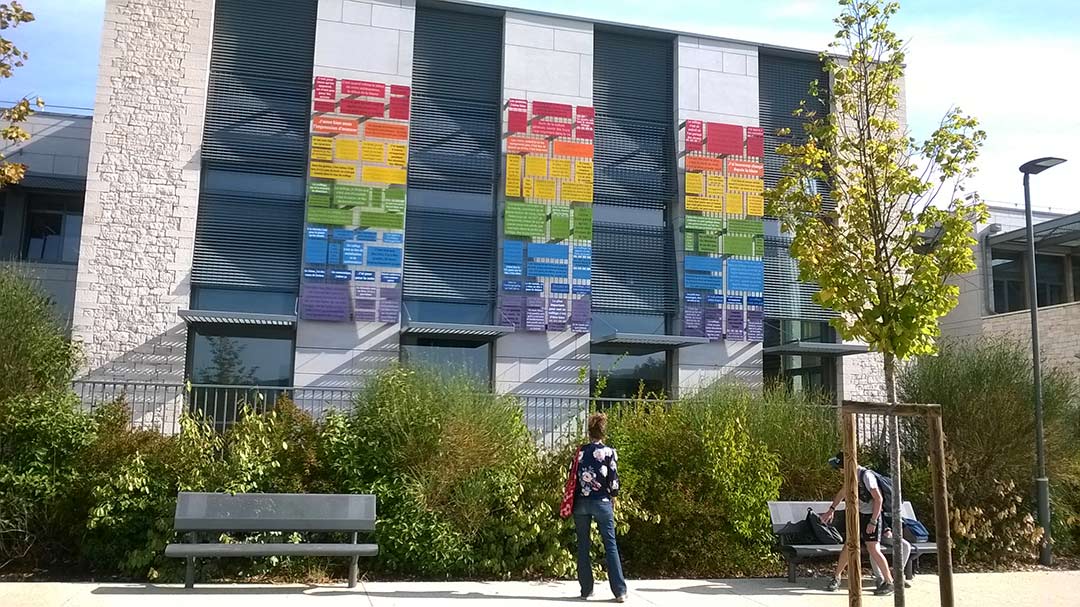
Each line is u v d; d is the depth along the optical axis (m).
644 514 9.38
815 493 10.77
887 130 7.57
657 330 18.11
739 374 18.05
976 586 9.22
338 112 16.48
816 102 19.59
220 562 8.41
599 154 18.14
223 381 16.00
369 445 9.10
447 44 17.66
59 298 17.89
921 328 6.92
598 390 11.91
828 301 7.07
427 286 16.73
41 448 8.47
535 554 8.99
